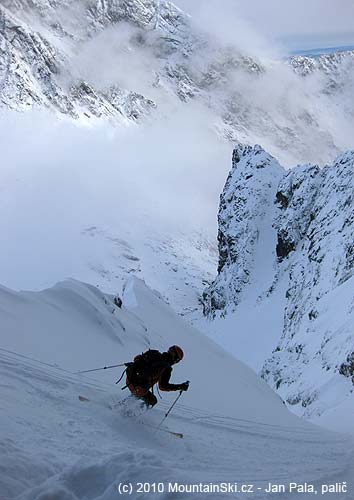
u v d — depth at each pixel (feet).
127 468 21.08
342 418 113.39
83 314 53.47
